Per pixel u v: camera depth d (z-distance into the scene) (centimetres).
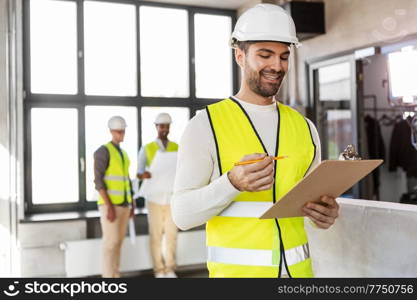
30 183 489
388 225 167
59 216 471
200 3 546
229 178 113
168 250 480
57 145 499
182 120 552
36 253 460
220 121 130
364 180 437
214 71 569
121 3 523
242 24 129
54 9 498
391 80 286
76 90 506
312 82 481
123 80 526
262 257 126
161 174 474
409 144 470
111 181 435
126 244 487
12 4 455
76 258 462
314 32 455
